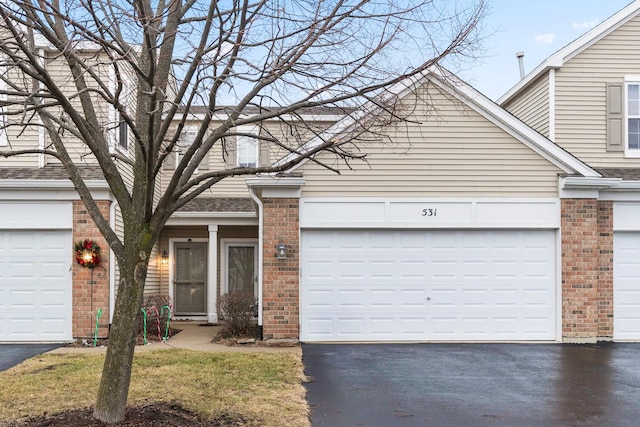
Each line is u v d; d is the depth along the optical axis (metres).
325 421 6.14
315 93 5.71
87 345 10.66
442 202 11.12
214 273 14.86
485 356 9.71
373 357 9.56
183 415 6.00
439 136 11.15
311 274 11.06
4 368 8.45
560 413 6.52
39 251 11.10
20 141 11.74
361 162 11.05
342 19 5.60
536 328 11.15
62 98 5.19
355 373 8.38
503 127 11.16
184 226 15.67
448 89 11.00
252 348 10.32
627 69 13.12
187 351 9.88
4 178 10.92
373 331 11.06
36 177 11.05
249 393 7.06
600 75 13.11
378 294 11.10
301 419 6.12
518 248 11.23
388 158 11.10
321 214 11.02
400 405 6.78
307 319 11.02
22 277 11.05
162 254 15.62
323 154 10.99
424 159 11.12
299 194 10.98
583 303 11.09
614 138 13.00
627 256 11.45
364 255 11.12
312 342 10.94
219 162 16.14
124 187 5.92
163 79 5.95
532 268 11.21
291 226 10.95
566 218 11.14
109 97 5.38
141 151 5.85
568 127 13.02
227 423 5.86
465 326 11.12
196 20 6.26
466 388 7.60
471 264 11.20
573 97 13.08
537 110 13.84
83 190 5.93
